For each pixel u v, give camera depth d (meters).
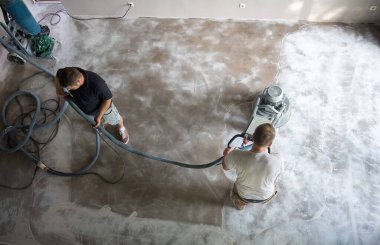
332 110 3.55
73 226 3.05
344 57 3.92
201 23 4.37
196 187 3.17
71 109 3.73
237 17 4.36
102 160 3.38
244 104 3.65
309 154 3.30
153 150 3.42
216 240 2.91
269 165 2.13
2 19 3.88
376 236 2.87
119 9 4.41
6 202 3.23
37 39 4.05
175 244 2.91
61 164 3.40
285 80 3.79
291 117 3.52
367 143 3.34
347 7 4.04
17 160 3.45
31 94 3.75
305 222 2.95
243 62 3.97
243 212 3.02
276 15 4.26
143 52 4.15
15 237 3.04
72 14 4.54
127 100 3.78
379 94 3.63
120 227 3.02
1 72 4.09
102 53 4.18
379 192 3.07
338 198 3.05
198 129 3.52
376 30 4.14
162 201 3.12
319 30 4.18
